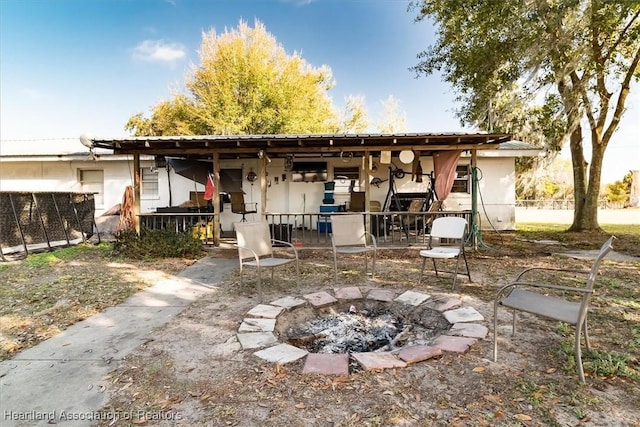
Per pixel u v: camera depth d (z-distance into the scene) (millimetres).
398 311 3896
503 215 11172
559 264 5969
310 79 20719
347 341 3375
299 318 3771
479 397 2123
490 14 8508
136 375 2453
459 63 10023
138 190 7852
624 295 4191
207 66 19031
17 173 11281
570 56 8570
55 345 2982
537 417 1925
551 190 28406
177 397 2180
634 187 26141
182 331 3244
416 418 1939
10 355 2803
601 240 8797
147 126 21406
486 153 10531
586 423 1869
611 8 7625
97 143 7125
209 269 5887
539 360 2568
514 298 2758
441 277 5074
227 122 18625
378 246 7645
